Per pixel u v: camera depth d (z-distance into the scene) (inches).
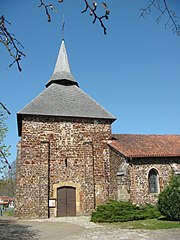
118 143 928.9
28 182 838.5
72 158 893.8
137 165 836.0
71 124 924.0
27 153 861.2
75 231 538.3
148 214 703.7
